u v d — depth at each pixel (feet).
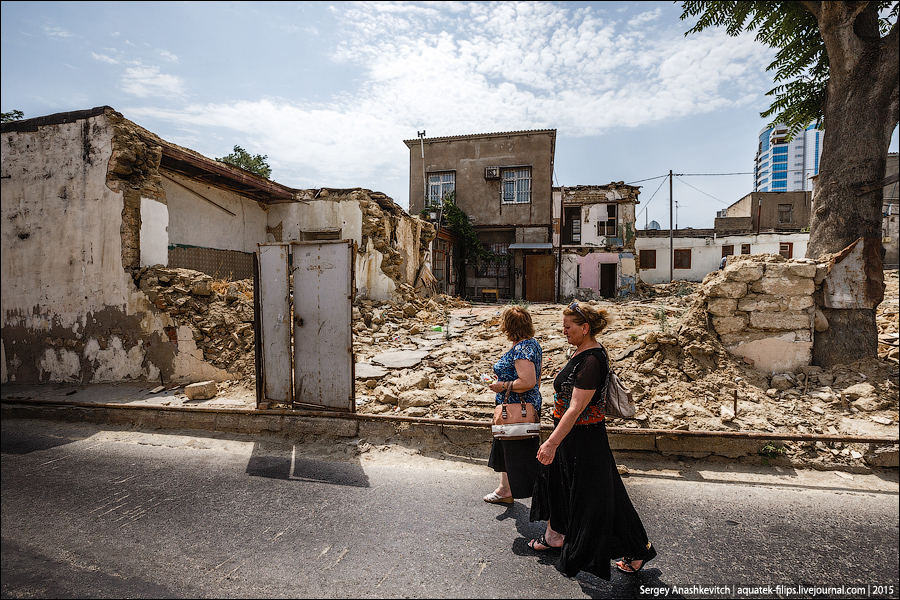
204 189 34.94
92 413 19.65
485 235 76.48
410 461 14.97
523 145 73.46
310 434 17.12
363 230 40.32
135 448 16.49
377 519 10.96
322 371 17.42
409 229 49.85
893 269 66.28
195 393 20.44
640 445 14.69
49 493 12.56
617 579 8.57
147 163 26.76
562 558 8.46
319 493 12.53
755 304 18.69
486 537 10.10
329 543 9.86
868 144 18.93
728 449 14.30
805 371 18.02
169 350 23.45
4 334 26.81
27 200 26.63
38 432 18.43
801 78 23.71
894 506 11.44
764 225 104.42
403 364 23.65
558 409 8.91
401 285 43.06
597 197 70.95
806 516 10.96
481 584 8.36
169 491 12.67
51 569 8.90
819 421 15.24
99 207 25.17
